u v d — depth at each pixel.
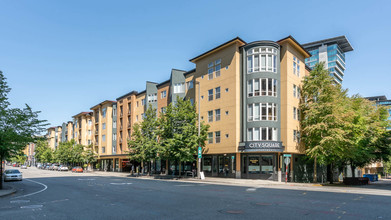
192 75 44.28
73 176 42.75
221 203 13.27
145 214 10.71
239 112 35.72
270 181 31.44
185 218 9.87
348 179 31.73
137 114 58.22
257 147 33.09
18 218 10.24
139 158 44.28
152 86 54.81
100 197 16.12
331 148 30.92
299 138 36.47
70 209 12.09
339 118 30.86
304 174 38.53
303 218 9.75
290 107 35.09
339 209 11.52
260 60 35.03
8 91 22.25
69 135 95.69
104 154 68.44
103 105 71.25
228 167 37.56
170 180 33.47
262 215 10.28
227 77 37.03
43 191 20.22
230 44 36.97
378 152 38.34
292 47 37.06
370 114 35.31
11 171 32.66
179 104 38.25
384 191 21.20
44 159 106.94
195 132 37.06
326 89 33.75
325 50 132.75
